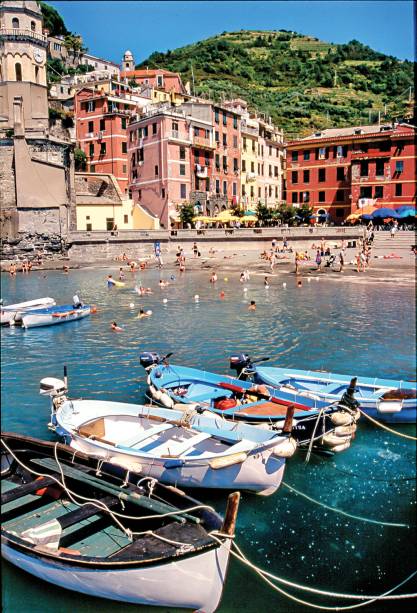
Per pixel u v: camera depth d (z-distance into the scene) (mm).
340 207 78000
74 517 9992
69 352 25438
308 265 56125
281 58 163375
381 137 72688
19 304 34812
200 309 35562
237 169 84500
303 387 17984
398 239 61781
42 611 9133
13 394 19469
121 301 39344
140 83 99750
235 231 65938
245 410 14891
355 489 12961
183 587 9117
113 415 14828
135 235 66438
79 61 104562
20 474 12445
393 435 15727
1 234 64438
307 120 131875
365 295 40000
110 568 8945
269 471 12398
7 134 66938
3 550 9984
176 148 72500
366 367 22375
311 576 10172
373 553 10797
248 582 10109
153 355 19656
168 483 12438
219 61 153375
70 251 65688
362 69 159375
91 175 75812
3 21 70812
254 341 26797
